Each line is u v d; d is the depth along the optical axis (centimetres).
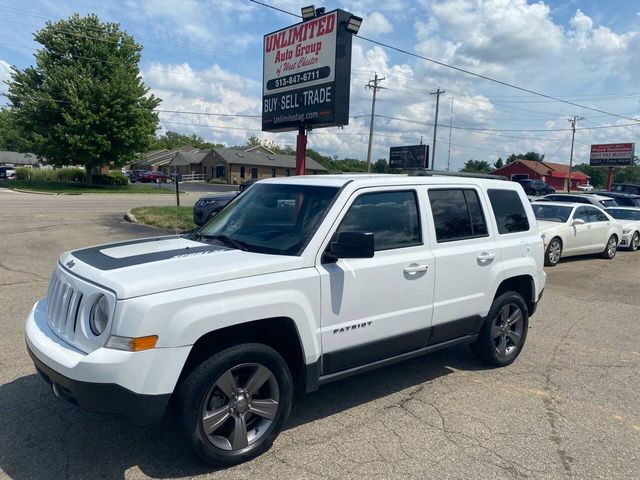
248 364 334
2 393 424
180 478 318
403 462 343
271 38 1272
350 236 353
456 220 471
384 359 418
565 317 753
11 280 816
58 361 304
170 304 300
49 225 1554
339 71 1107
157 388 296
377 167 8112
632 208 1744
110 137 4062
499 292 525
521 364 542
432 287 438
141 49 4316
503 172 8331
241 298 325
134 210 1989
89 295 314
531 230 552
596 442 379
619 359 567
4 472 319
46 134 3969
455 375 505
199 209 1545
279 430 354
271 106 1293
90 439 359
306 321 355
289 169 7819
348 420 402
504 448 366
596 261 1377
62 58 4066
